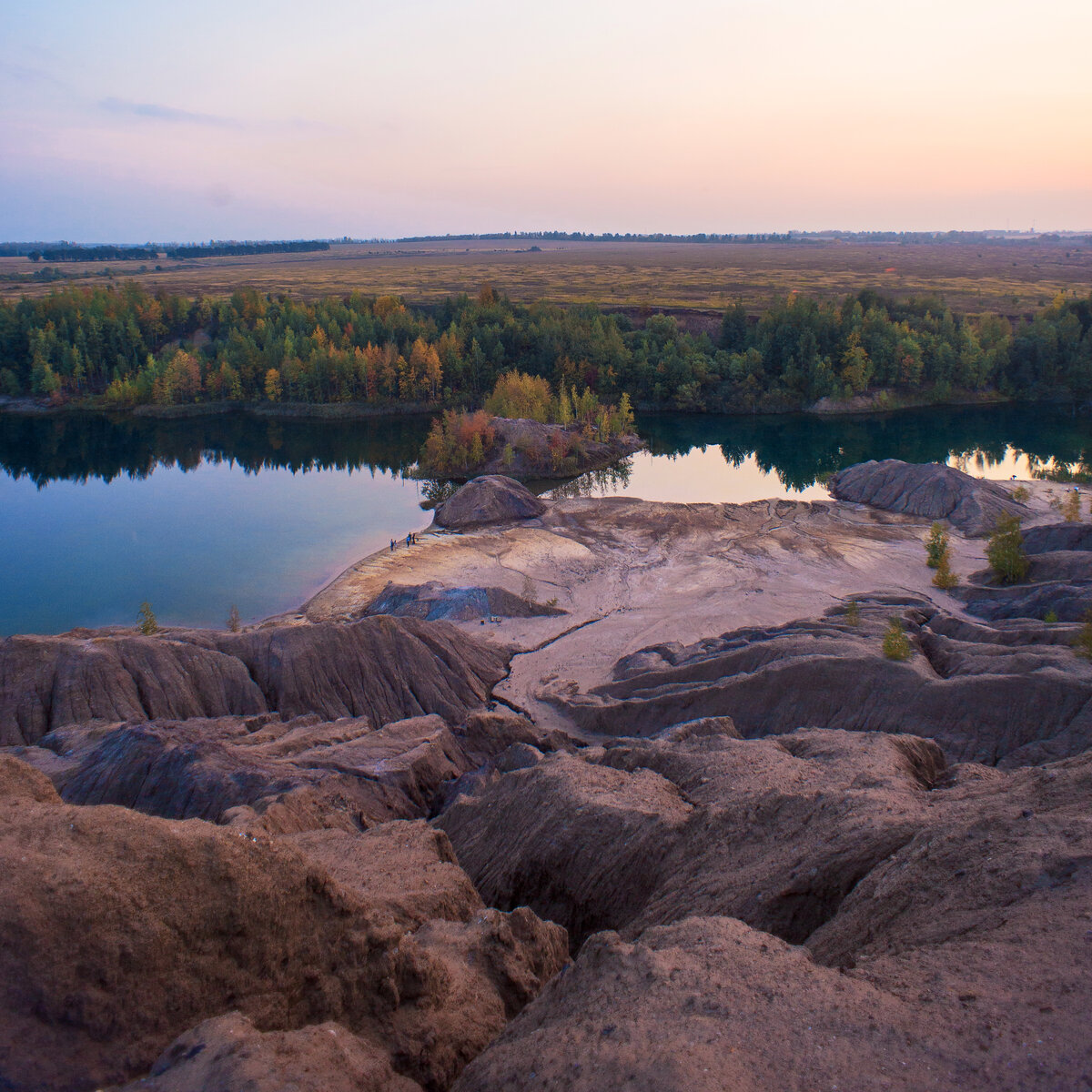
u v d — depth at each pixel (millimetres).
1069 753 29984
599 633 51062
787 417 128250
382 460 108062
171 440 118750
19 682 36281
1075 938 13016
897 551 64500
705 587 57812
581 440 105062
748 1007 12562
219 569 66438
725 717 34750
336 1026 13328
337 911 15008
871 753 27047
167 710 36906
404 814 30406
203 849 13734
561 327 144625
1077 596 45906
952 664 38281
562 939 20031
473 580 60375
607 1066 11680
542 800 26641
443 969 15930
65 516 83312
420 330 148500
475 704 41875
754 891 19328
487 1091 12695
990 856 16422
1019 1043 11109
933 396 133375
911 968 13633
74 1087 11250
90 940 12062
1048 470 92875
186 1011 12555
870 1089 10617
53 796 17859
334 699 39750
